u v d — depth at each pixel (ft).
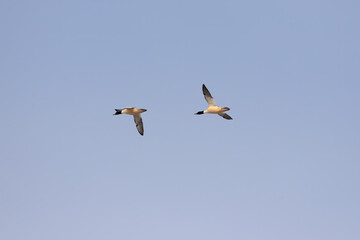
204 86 276.62
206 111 277.03
